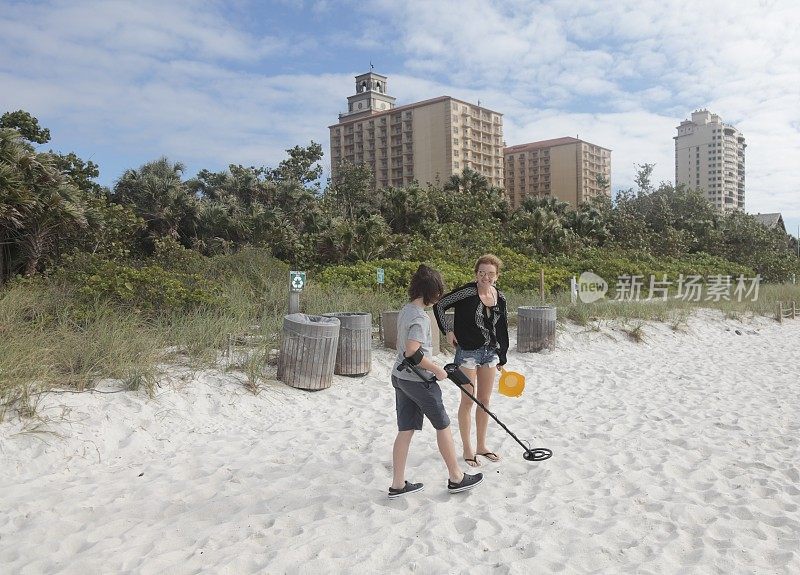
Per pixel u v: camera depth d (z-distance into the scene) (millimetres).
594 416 6348
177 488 4020
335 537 3328
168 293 8508
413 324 3768
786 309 17703
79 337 6309
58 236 13039
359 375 7594
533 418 6180
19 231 12383
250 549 3182
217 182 31750
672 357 10523
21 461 4250
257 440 5176
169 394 5738
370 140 99438
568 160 110812
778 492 4117
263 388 6441
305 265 20281
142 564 2953
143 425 5137
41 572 2895
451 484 3969
